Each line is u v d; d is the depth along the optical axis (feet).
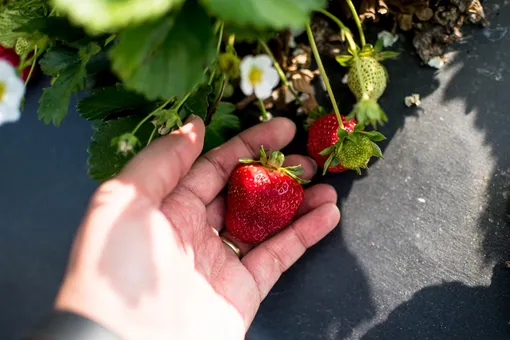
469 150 1.05
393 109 1.07
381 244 1.05
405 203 1.06
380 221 1.06
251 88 0.86
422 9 1.04
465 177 1.05
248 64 0.85
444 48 1.08
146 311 0.81
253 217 0.98
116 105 0.94
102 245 0.79
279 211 0.97
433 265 1.04
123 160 0.93
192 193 0.97
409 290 1.03
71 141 1.09
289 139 1.03
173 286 0.85
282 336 1.03
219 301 0.93
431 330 1.02
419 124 1.07
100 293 0.78
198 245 0.95
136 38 0.64
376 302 1.04
